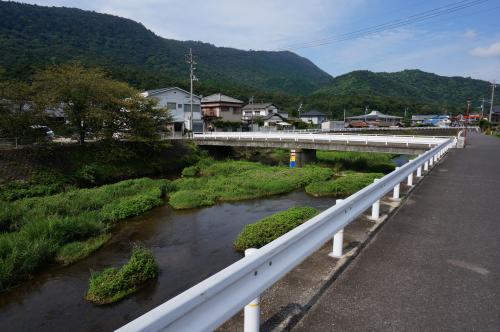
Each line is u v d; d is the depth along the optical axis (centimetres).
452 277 384
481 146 2320
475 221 601
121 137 2680
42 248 977
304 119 7775
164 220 1398
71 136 2484
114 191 1781
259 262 260
